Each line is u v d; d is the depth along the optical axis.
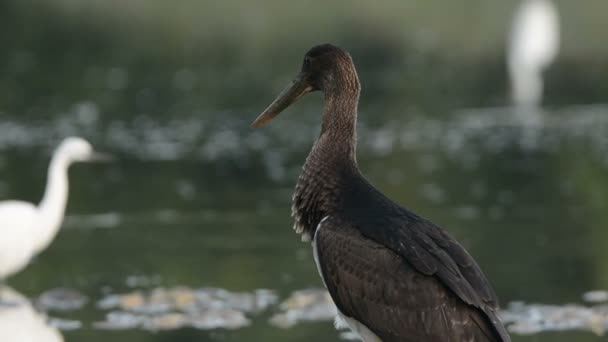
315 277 12.33
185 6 35.53
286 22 32.53
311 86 8.86
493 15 32.47
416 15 32.62
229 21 33.09
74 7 35.44
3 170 17.62
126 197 16.06
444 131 20.80
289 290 11.90
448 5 33.53
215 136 20.30
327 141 8.51
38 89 24.67
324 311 11.23
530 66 27.42
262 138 20.12
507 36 30.05
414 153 18.92
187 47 29.73
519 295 11.64
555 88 25.20
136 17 34.03
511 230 14.07
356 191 8.23
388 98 24.05
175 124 21.33
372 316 7.65
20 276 12.74
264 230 14.24
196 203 15.65
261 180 16.98
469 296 7.18
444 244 7.62
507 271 12.45
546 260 12.81
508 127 21.09
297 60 27.61
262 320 11.05
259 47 29.41
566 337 10.38
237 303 11.54
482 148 19.28
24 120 21.61
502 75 26.78
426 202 15.57
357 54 28.56
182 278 12.38
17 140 19.88
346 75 8.60
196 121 21.58
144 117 21.95
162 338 10.59
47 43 30.27
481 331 7.22
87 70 26.97
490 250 13.23
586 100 23.86
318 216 8.37
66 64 27.64
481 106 23.30
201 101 23.38
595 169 17.48
